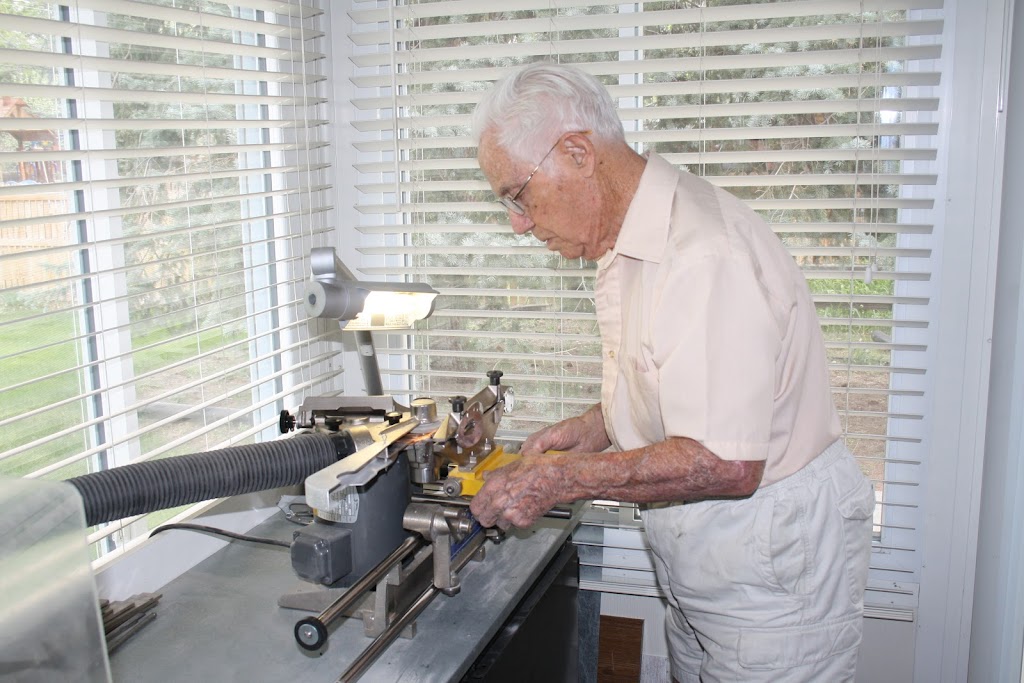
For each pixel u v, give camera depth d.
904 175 1.74
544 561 1.51
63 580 0.89
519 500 1.24
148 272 1.57
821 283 1.88
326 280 1.29
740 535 1.35
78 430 1.31
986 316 1.80
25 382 1.20
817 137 1.79
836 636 1.38
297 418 1.43
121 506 1.14
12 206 1.28
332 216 2.13
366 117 2.08
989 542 1.81
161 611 1.34
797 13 1.72
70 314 1.43
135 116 1.53
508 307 2.05
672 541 1.43
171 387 1.64
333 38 2.04
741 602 1.37
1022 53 1.68
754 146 1.84
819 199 1.79
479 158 1.31
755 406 1.15
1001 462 1.76
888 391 1.84
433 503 1.31
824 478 1.36
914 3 1.68
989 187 1.77
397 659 1.18
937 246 1.82
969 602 1.90
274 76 1.76
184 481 1.20
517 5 1.86
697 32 1.82
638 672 2.02
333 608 1.08
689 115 1.80
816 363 1.36
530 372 2.07
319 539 1.16
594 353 2.02
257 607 1.35
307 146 1.92
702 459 1.16
